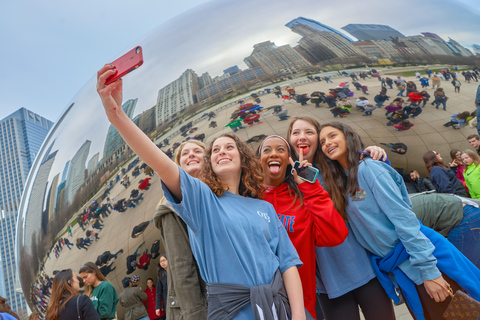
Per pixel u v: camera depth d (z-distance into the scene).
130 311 2.57
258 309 1.44
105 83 1.41
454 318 1.64
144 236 2.58
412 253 1.97
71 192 2.85
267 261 1.60
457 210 2.43
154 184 2.54
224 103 2.54
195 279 1.91
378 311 2.20
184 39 2.83
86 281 2.57
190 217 1.54
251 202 1.80
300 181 2.03
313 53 2.66
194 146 2.32
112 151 2.73
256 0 2.98
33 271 3.23
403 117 2.76
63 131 3.30
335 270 2.21
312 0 2.91
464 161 2.97
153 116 2.61
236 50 2.67
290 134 2.44
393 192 2.07
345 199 2.25
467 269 2.03
